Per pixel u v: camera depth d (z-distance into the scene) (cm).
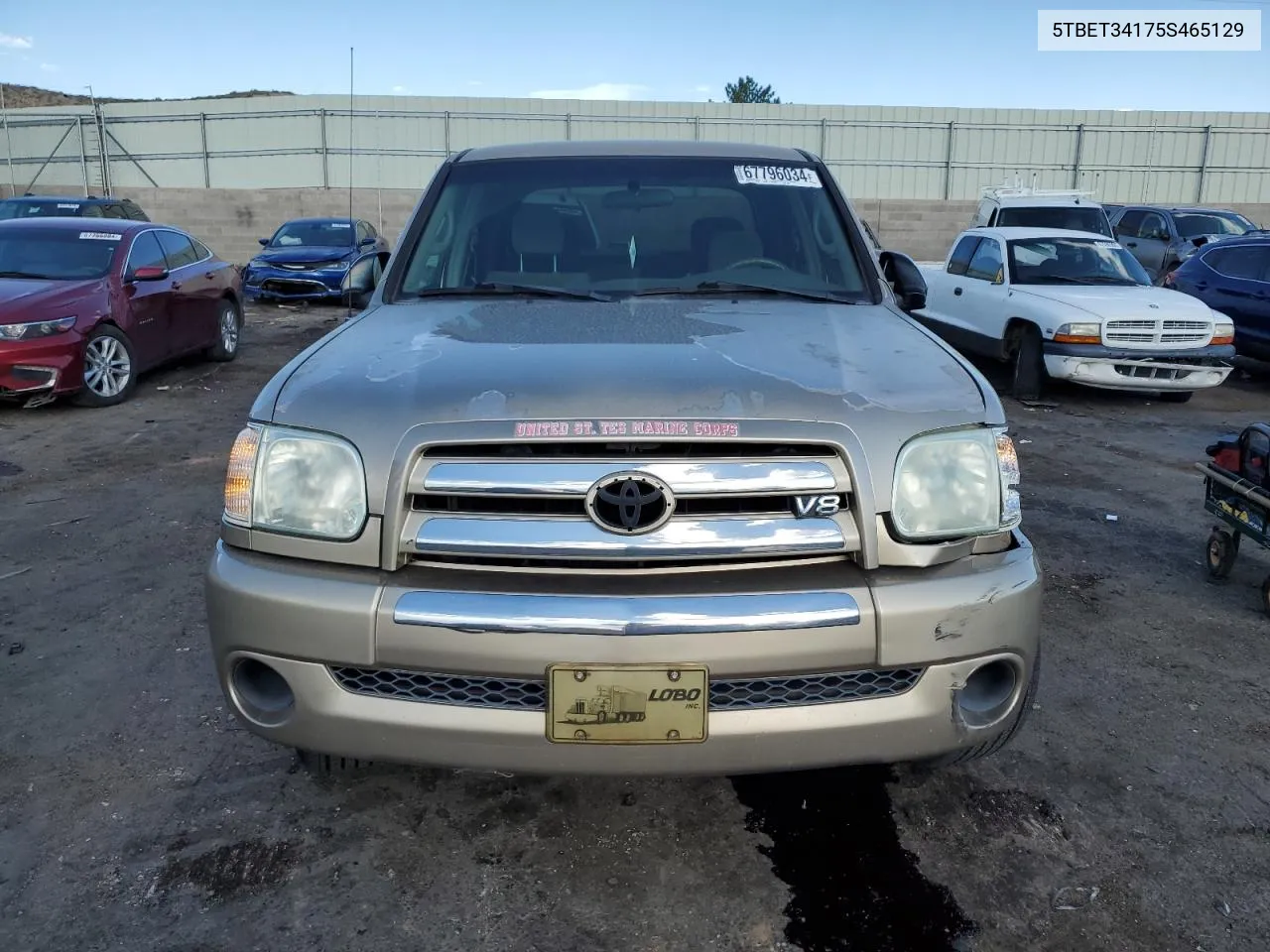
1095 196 2727
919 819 275
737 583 213
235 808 277
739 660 208
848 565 221
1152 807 282
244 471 231
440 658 210
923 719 220
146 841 262
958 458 228
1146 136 2694
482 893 243
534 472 212
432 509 217
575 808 278
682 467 212
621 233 348
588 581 213
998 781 294
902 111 2634
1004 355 977
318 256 1584
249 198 2503
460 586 212
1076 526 551
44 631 393
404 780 290
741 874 252
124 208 1748
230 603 222
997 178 2697
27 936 227
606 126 2597
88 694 342
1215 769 303
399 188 2570
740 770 218
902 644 213
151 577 452
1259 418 873
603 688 207
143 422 778
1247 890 247
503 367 240
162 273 915
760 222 353
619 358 246
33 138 2705
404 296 330
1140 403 952
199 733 317
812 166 383
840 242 352
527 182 364
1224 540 458
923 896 244
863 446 219
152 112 2664
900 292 354
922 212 2577
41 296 801
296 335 1307
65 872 250
